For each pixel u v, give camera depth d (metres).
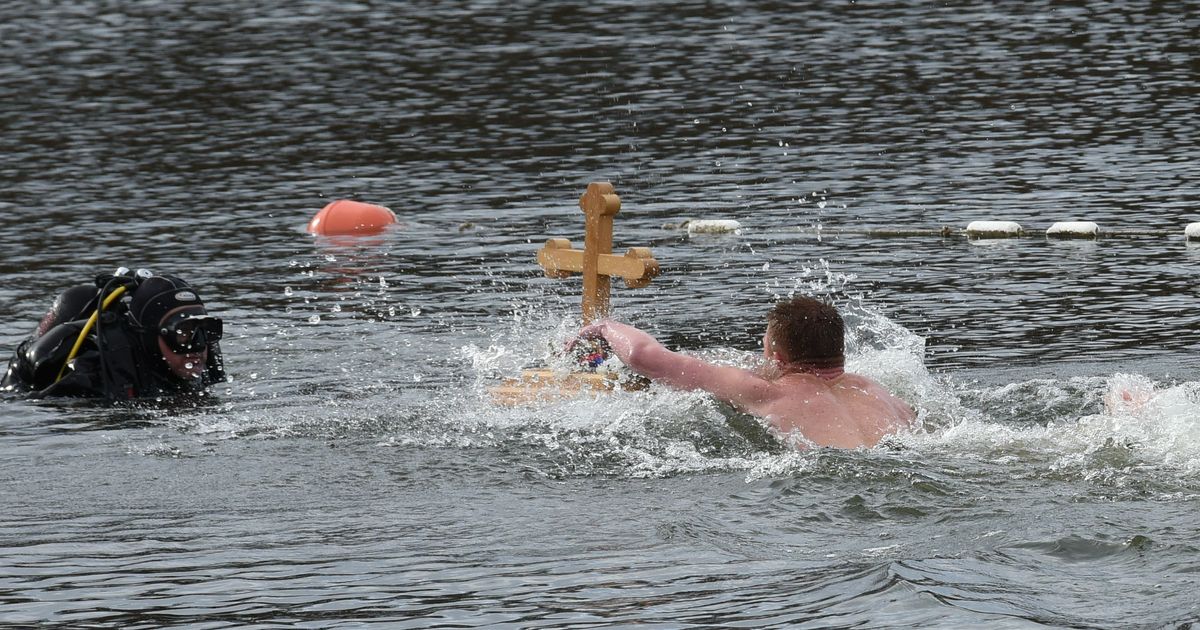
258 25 88.50
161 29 87.06
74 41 82.19
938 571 12.02
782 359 17.81
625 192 44.69
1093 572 11.94
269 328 26.64
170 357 21.41
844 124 55.94
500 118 58.88
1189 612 10.88
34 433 18.98
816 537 13.30
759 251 34.97
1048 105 58.47
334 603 11.96
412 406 19.86
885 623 10.91
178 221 40.00
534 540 13.52
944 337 25.06
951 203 41.16
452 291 30.59
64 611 11.98
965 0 93.25
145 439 18.44
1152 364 22.31
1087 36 77.25
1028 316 26.70
